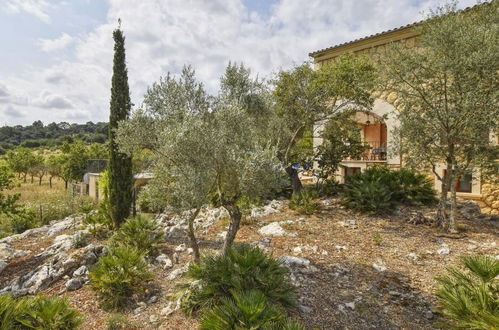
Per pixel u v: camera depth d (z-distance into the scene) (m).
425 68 8.77
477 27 8.38
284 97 12.84
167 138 5.66
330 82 12.48
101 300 6.01
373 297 5.73
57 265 7.56
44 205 17.66
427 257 7.48
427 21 9.29
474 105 7.88
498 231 9.23
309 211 11.27
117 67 11.33
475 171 8.84
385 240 8.62
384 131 20.66
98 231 10.58
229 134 5.92
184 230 10.27
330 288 5.99
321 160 14.65
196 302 5.20
